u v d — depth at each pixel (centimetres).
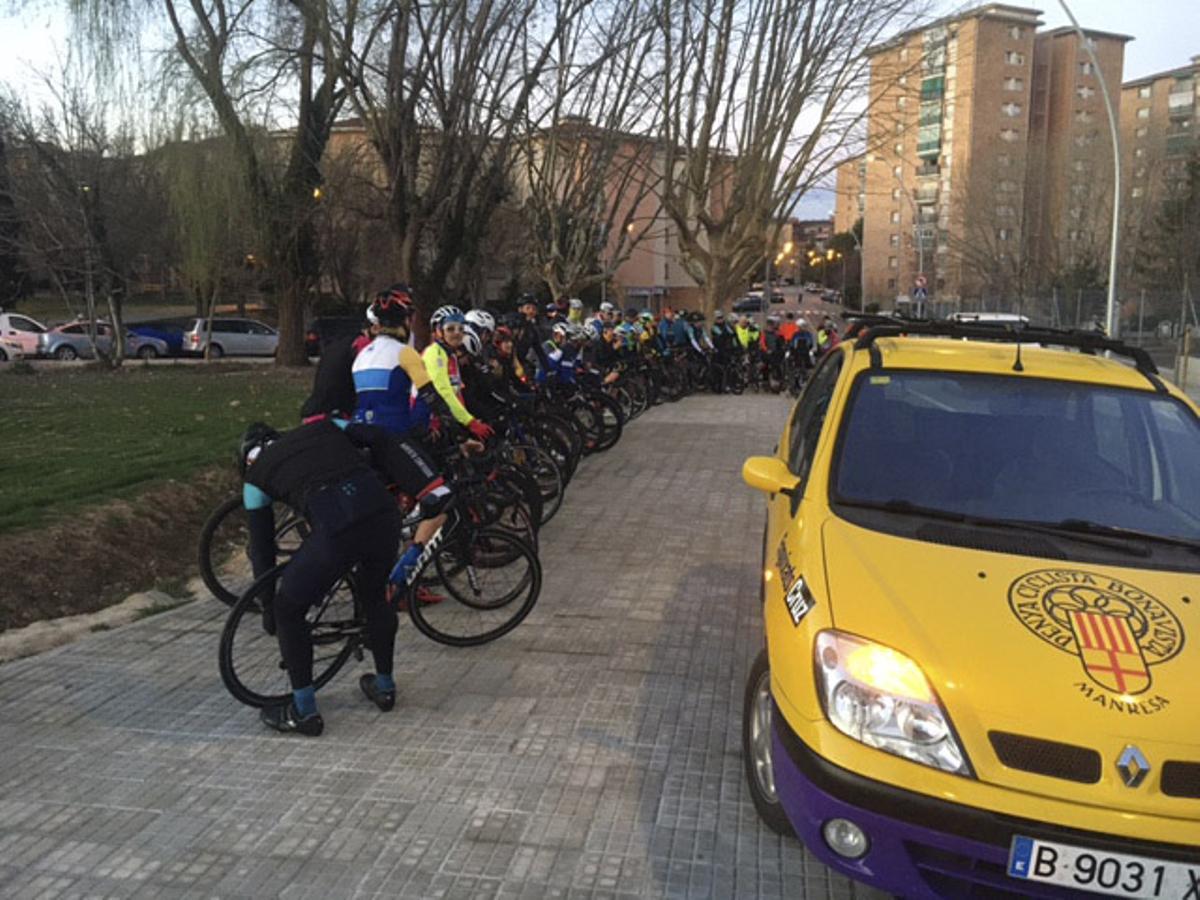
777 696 294
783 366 2062
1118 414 381
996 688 257
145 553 653
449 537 522
